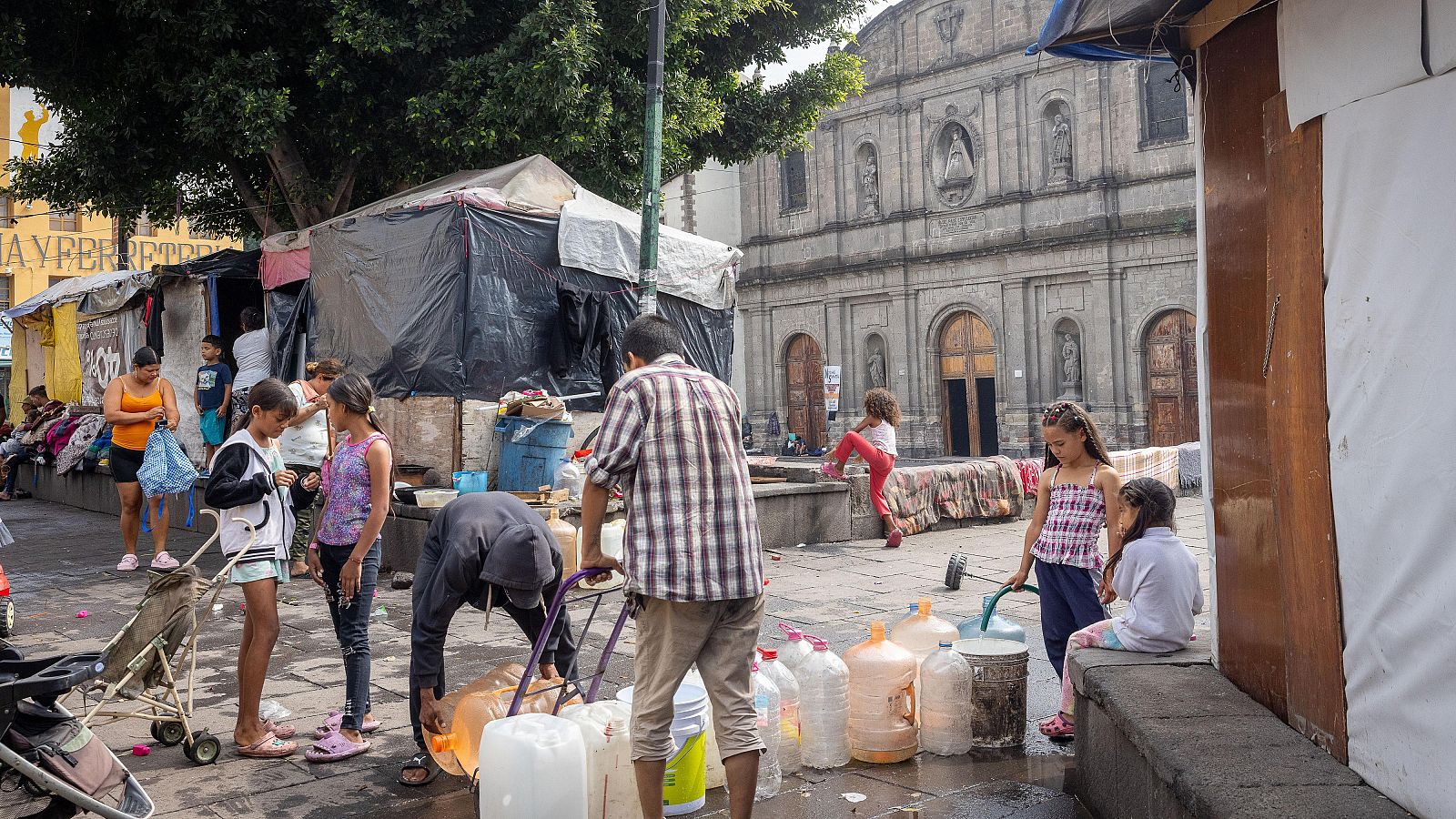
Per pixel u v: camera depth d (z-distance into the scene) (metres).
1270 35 3.76
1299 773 3.10
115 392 9.83
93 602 8.52
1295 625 3.47
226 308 14.38
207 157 14.82
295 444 8.45
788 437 38.94
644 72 14.55
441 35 12.62
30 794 3.71
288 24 13.12
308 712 5.53
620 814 4.00
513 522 4.40
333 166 14.91
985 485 13.53
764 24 15.94
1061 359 32.56
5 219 32.78
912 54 35.59
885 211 36.34
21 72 13.04
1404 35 2.85
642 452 3.58
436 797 4.37
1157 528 4.64
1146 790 3.58
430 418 10.48
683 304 12.76
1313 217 3.34
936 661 4.91
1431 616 2.72
